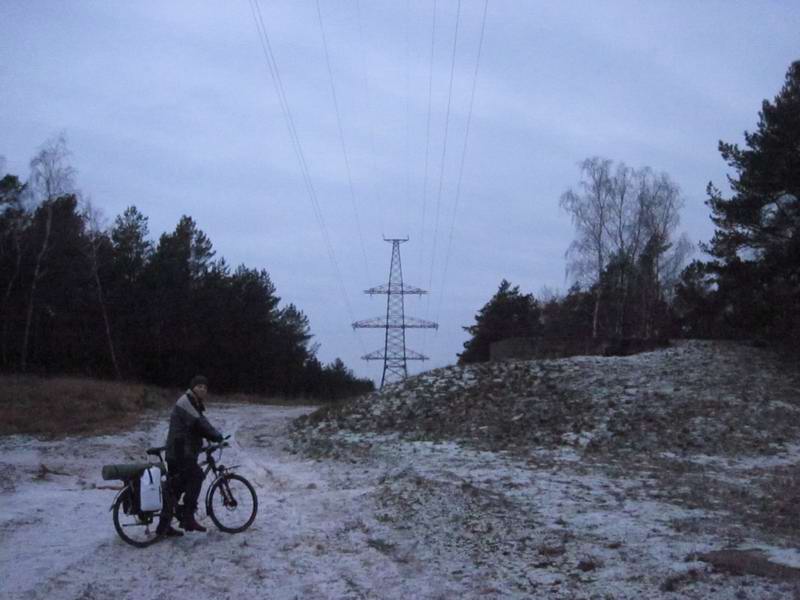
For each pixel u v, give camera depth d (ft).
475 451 62.80
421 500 40.14
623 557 29.12
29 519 37.24
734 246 108.58
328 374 209.77
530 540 32.30
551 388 80.28
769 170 101.65
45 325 162.20
